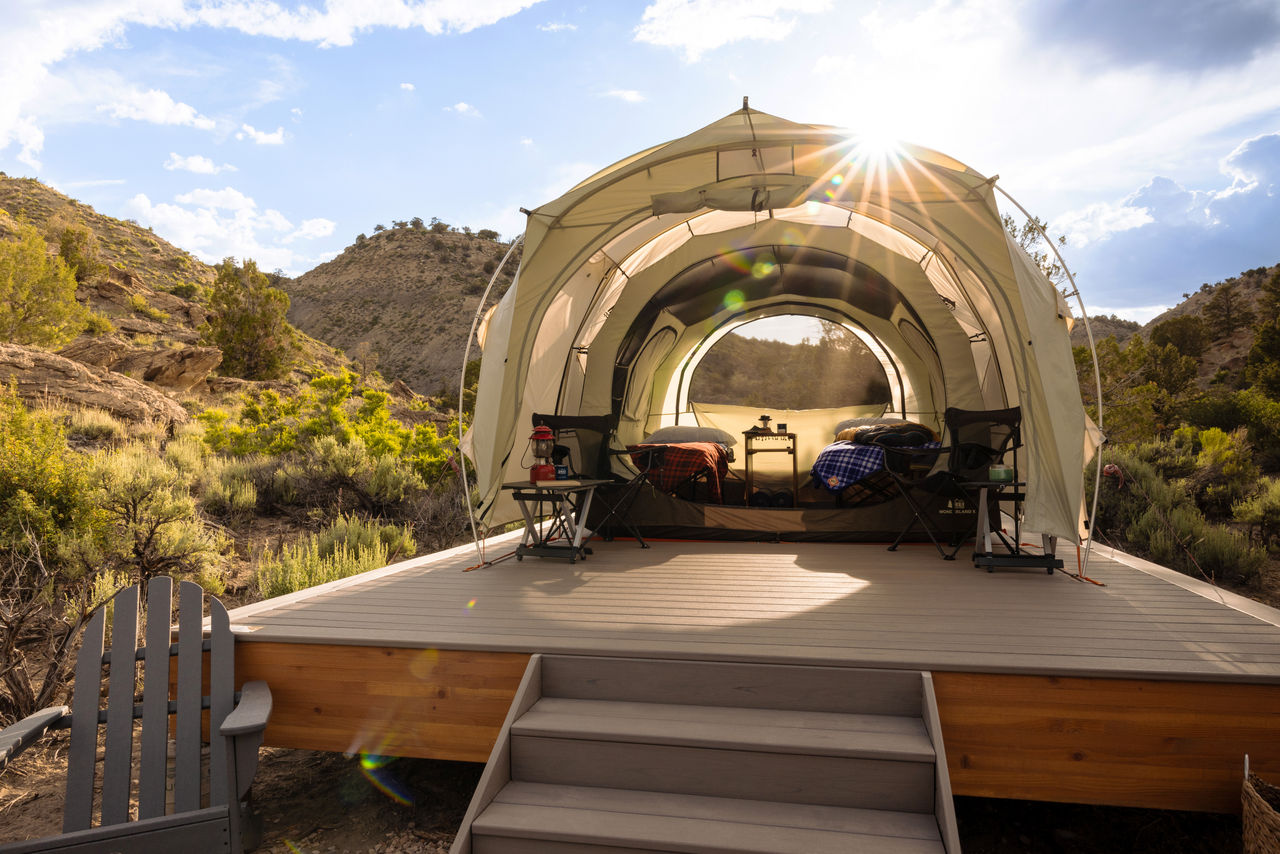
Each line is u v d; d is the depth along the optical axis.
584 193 4.80
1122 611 3.52
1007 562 4.53
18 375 12.42
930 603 3.71
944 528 5.43
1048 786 2.68
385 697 3.13
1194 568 6.43
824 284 6.24
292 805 3.29
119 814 2.81
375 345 98.44
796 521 5.69
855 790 2.50
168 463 9.64
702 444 6.07
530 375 5.52
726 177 4.80
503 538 6.28
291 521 8.48
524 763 2.72
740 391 7.27
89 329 24.16
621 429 6.32
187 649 3.04
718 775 2.59
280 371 31.86
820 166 4.66
